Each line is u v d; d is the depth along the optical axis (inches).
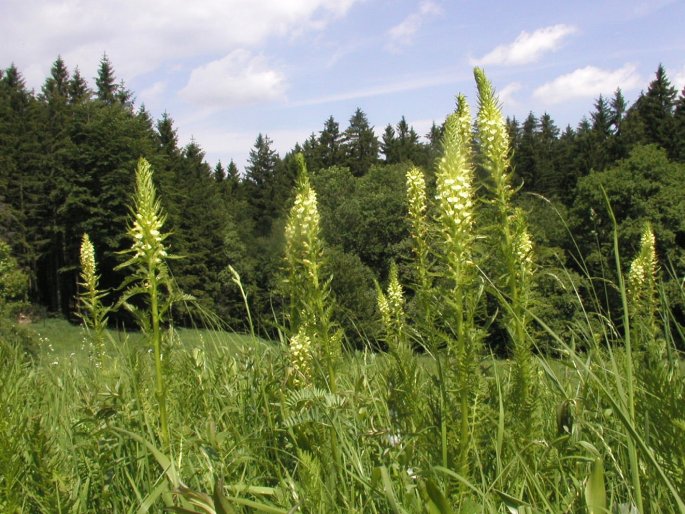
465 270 110.0
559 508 88.7
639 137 2213.3
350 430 112.2
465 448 99.7
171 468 89.5
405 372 111.6
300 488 93.4
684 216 1227.2
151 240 113.4
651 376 77.9
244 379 139.8
